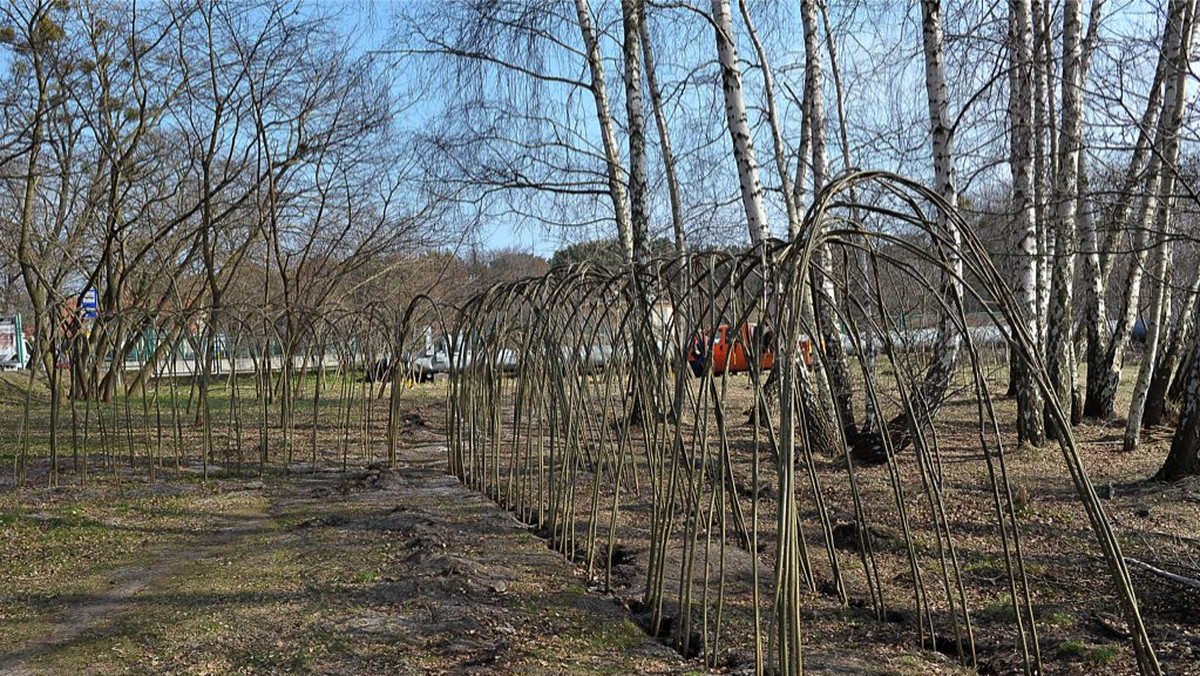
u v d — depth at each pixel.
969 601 5.65
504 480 10.20
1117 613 5.29
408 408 18.73
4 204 20.67
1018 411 10.89
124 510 8.83
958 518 7.62
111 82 18.05
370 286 25.28
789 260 4.53
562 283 7.45
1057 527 7.19
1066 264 12.15
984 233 13.01
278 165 18.61
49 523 8.17
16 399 19.33
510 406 17.94
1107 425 12.67
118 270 18.77
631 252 13.78
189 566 6.90
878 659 4.77
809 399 10.31
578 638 5.22
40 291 19.09
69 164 18.67
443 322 10.77
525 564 6.78
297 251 22.44
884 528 7.22
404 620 5.48
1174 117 10.10
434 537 7.48
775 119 12.24
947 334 9.69
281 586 6.23
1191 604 5.36
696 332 5.30
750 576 6.30
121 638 5.28
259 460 11.80
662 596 5.75
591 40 13.46
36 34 17.08
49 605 5.94
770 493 8.78
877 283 5.14
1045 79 11.35
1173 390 13.35
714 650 4.75
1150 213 11.18
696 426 5.28
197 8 16.61
